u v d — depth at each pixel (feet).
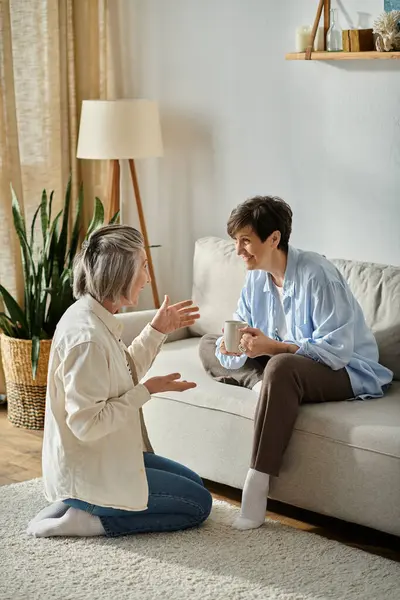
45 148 14.83
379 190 12.14
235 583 8.58
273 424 9.58
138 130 13.82
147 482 9.35
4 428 13.46
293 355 9.80
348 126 12.32
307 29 12.17
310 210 12.96
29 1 14.37
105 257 8.82
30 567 8.88
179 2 14.11
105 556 9.11
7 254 14.39
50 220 14.39
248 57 13.34
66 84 14.98
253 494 9.75
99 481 9.05
